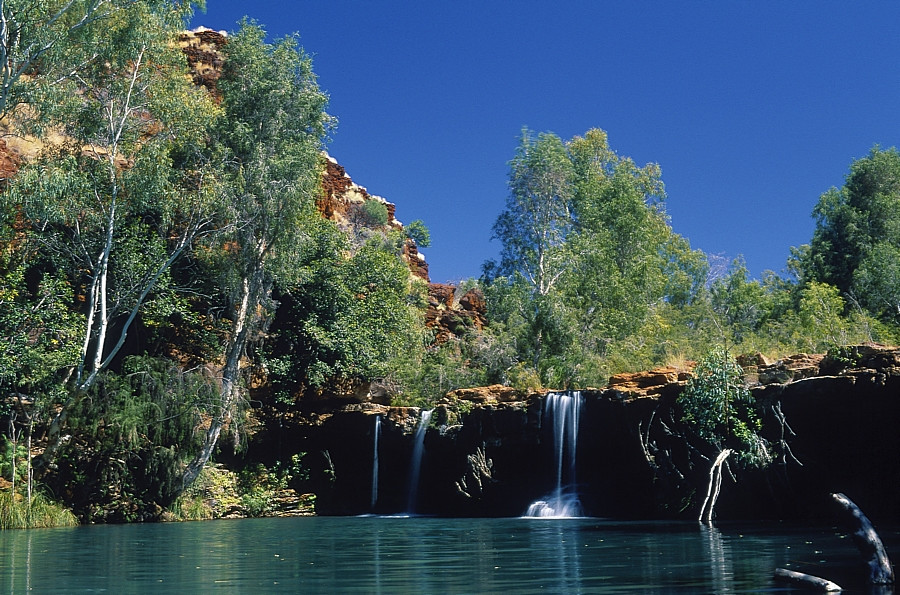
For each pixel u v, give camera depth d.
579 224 54.97
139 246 29.72
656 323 42.16
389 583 9.06
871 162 52.59
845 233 50.12
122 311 29.95
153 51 31.69
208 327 33.91
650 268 49.66
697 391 21.53
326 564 11.43
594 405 25.22
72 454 25.80
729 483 21.78
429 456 29.98
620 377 25.56
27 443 25.08
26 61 28.16
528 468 27.77
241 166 30.62
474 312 46.94
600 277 45.25
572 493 25.92
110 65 31.33
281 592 8.41
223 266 31.08
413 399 33.91
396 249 48.28
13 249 30.58
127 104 30.28
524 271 50.03
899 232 48.59
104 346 33.34
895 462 19.73
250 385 34.41
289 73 34.44
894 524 17.25
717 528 17.27
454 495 28.98
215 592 8.49
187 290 31.95
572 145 62.28
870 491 20.25
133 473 26.70
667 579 8.73
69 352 25.94
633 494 24.89
